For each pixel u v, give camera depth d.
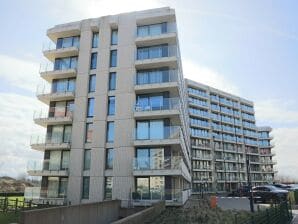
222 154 75.81
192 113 69.50
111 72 30.62
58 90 32.62
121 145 27.81
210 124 74.19
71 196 28.06
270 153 90.38
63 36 34.31
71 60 33.22
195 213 19.69
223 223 15.61
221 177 73.62
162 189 25.69
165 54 29.72
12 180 52.19
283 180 102.06
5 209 23.97
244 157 82.44
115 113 28.86
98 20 32.66
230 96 83.38
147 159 26.69
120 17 31.94
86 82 30.91
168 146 27.39
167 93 29.06
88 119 29.98
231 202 32.25
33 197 29.02
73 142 29.56
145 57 30.42
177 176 27.75
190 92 71.00
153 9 31.39
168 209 22.80
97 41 32.62
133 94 28.83
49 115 31.69
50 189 29.48
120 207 22.69
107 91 29.83
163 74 29.33
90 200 27.36
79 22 33.41
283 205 17.09
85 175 28.45
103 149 28.31
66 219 14.41
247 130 86.69
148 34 31.34
